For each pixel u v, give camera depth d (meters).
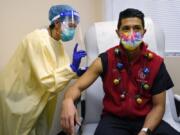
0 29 1.75
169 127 1.35
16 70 1.55
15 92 1.54
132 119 1.38
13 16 1.81
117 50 1.41
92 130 1.54
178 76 2.17
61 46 1.62
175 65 2.16
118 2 2.18
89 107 1.67
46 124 1.75
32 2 1.89
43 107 1.56
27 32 1.89
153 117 1.32
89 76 1.42
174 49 2.16
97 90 1.68
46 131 1.76
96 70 1.41
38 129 1.71
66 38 1.54
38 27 1.94
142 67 1.39
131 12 1.36
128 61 1.40
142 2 2.14
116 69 1.40
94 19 2.23
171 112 1.63
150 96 1.40
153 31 1.74
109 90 1.41
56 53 1.58
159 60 1.40
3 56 1.79
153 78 1.37
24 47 1.51
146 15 2.15
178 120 1.62
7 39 1.80
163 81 1.37
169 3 2.08
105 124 1.38
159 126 1.34
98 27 1.78
